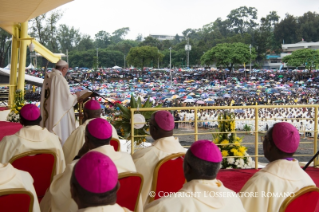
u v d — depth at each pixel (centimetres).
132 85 6794
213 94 5091
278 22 12262
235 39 11419
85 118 454
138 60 9206
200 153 200
